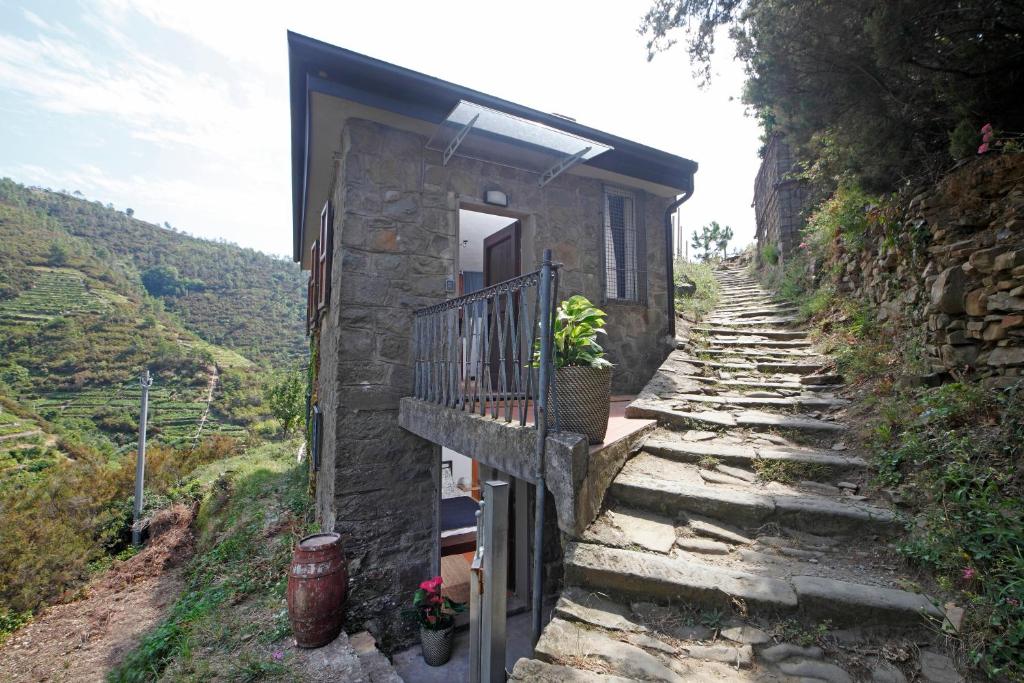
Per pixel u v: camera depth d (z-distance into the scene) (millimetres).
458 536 5453
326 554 3355
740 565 1882
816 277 6098
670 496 2277
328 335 4582
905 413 2680
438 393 3330
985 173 2965
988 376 2492
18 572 7504
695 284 7891
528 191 4672
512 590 4414
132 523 10891
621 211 5430
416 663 3588
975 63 3047
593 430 2316
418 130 4047
